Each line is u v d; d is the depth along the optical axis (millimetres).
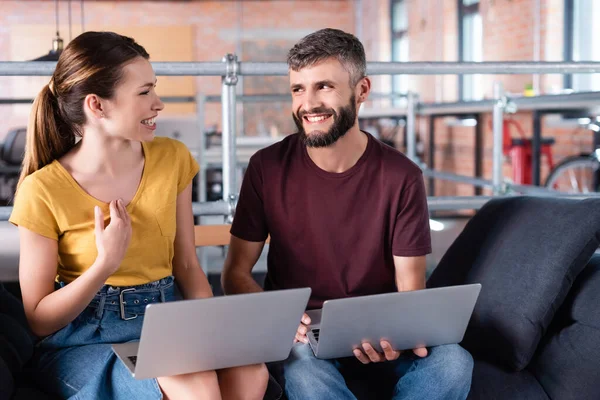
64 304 1440
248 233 1807
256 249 1830
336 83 1646
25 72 1920
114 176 1575
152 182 1606
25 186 1521
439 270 2068
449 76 7223
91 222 1546
